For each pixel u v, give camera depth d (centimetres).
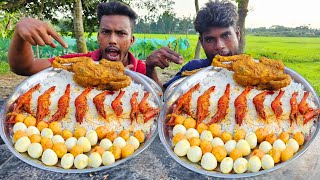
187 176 137
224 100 152
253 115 151
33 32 146
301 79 165
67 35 877
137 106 154
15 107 153
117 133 151
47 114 153
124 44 204
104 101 156
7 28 725
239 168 129
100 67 157
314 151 159
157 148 160
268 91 158
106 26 199
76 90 160
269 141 142
